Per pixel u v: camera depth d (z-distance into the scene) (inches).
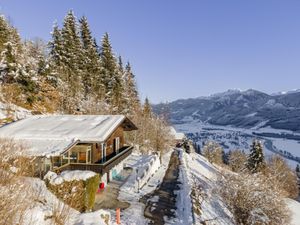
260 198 918.4
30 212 370.6
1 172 372.8
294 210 1541.6
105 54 2066.9
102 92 1883.6
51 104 1567.4
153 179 1111.0
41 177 690.2
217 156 3253.0
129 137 1723.7
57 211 420.8
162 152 1834.4
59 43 1750.7
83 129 872.9
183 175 1248.8
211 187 1172.5
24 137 824.9
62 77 1689.2
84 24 2135.8
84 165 814.5
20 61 1519.4
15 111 1301.7
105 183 911.7
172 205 805.9
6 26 1553.9
